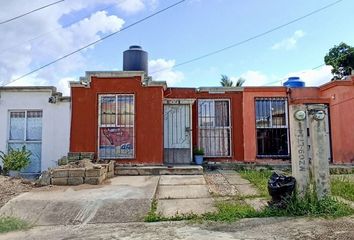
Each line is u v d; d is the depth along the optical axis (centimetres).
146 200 902
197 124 1502
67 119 1484
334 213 746
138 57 1558
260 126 1516
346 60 2509
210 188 1035
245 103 1514
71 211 841
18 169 1355
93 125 1389
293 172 812
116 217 805
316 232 641
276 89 1515
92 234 689
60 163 1346
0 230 727
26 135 1493
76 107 1398
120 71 1400
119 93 1399
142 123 1384
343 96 1460
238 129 1503
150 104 1393
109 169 1232
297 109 812
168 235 661
